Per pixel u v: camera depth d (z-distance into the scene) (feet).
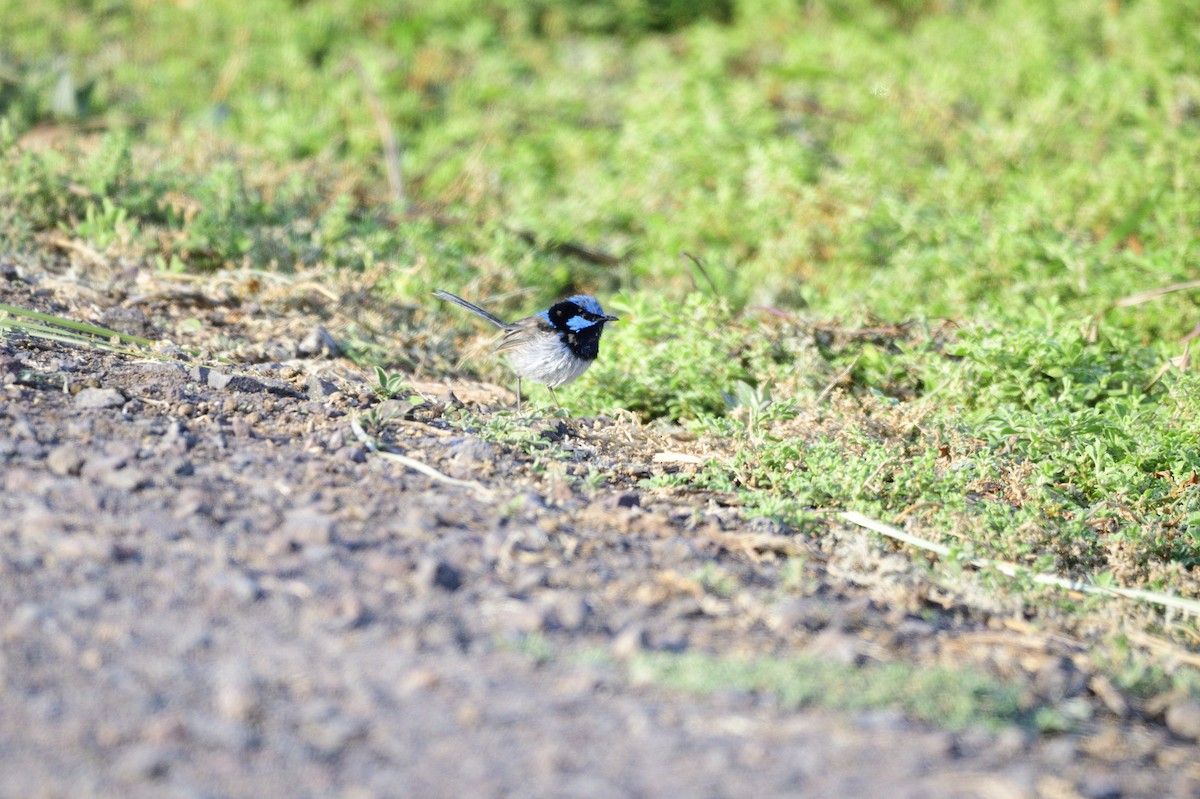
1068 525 32.04
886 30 85.97
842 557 29.86
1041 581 29.40
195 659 21.53
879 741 20.85
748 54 84.58
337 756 19.35
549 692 21.57
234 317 44.32
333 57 78.02
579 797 18.74
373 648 22.39
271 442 32.22
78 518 25.88
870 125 67.77
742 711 21.50
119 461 28.53
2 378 33.42
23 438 29.68
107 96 70.23
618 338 44.04
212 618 22.81
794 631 25.09
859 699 22.16
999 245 50.01
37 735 19.27
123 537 25.35
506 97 76.28
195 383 35.68
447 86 77.56
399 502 29.01
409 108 72.64
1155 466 36.94
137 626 22.30
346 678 21.38
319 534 26.14
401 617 23.53
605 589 25.90
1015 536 31.01
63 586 23.29
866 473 33.42
